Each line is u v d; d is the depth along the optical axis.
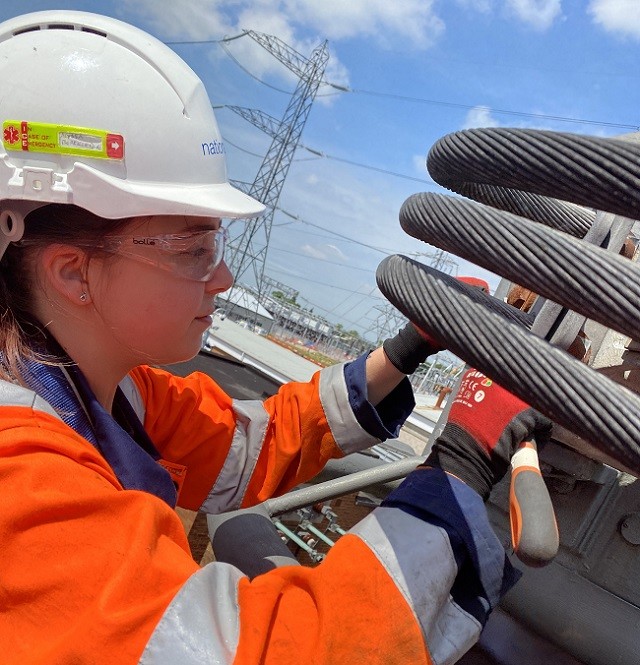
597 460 1.13
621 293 0.71
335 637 0.79
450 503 0.90
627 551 1.17
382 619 0.80
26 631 0.74
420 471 0.97
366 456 2.04
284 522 2.82
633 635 1.15
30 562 0.75
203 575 0.82
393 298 0.87
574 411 0.73
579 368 0.74
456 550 0.88
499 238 0.77
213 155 1.07
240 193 1.13
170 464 1.36
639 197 0.69
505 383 0.77
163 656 0.72
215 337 9.08
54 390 0.96
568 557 1.23
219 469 1.40
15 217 0.95
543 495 0.86
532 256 0.75
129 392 1.28
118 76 0.96
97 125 0.94
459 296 0.82
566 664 1.24
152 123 0.97
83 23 0.99
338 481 1.70
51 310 1.00
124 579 0.74
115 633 0.71
